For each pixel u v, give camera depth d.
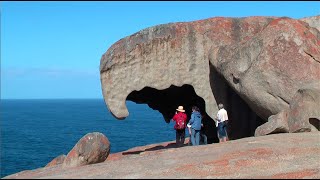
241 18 19.97
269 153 12.54
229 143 14.12
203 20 19.73
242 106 19.95
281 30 17.39
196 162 11.53
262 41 17.42
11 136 59.12
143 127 69.56
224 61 18.34
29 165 34.84
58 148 44.91
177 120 18.67
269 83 17.06
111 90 18.48
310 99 16.12
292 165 11.55
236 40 19.45
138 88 18.69
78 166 12.16
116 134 56.25
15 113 143.75
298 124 15.88
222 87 19.47
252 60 17.47
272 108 17.19
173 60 19.08
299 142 13.77
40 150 43.53
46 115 126.06
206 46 19.31
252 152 12.56
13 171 32.34
